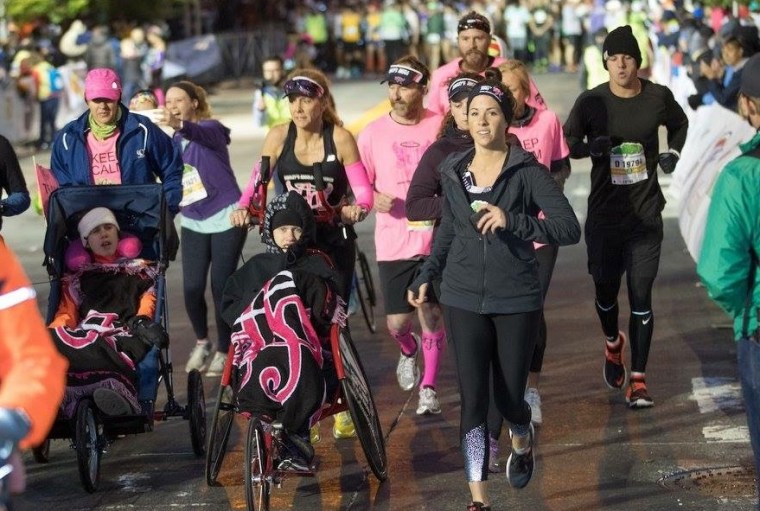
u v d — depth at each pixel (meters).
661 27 68.56
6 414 7.82
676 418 19.11
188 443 18.97
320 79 18.45
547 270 18.66
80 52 71.94
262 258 16.34
